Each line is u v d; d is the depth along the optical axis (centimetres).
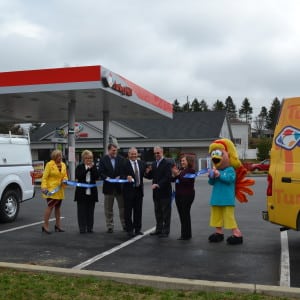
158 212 993
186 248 862
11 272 663
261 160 5947
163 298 543
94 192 1040
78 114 3406
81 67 2164
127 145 5184
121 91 2409
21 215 1340
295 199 762
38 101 2675
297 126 779
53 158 1034
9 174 1189
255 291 569
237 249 851
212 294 561
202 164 4381
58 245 893
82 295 552
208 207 1560
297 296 555
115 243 912
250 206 1584
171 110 3616
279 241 928
